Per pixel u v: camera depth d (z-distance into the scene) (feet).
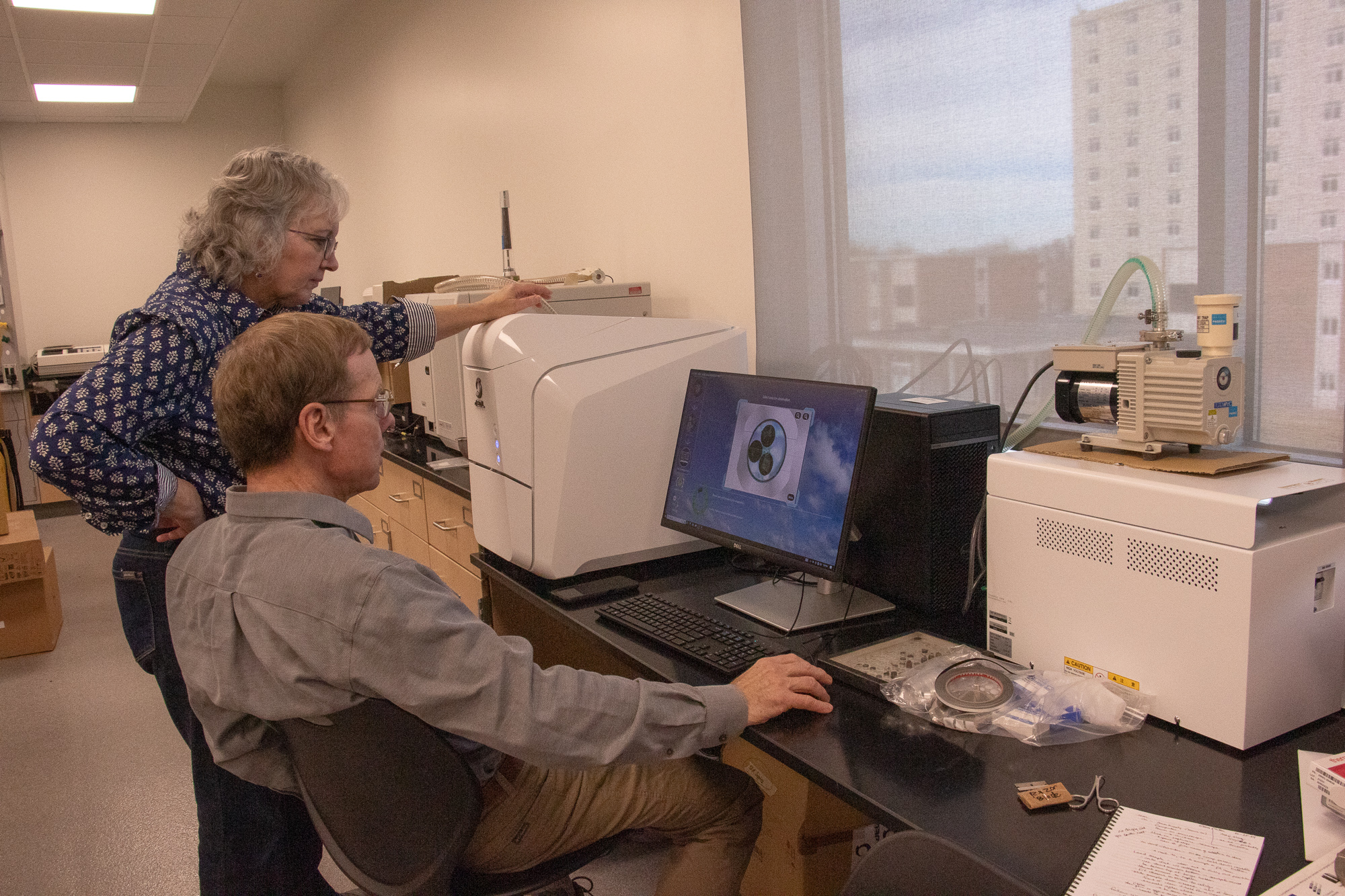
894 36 6.12
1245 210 4.39
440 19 14.07
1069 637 4.03
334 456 3.79
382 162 17.71
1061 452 4.33
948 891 2.28
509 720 3.43
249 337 3.71
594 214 10.40
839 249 6.81
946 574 5.08
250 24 18.29
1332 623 3.68
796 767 3.62
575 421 5.66
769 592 5.43
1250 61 4.29
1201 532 3.47
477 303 6.95
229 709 3.71
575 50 10.35
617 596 5.61
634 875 6.71
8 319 21.56
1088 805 3.20
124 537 5.06
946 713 3.84
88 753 9.11
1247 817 3.09
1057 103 5.17
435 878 3.77
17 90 18.21
